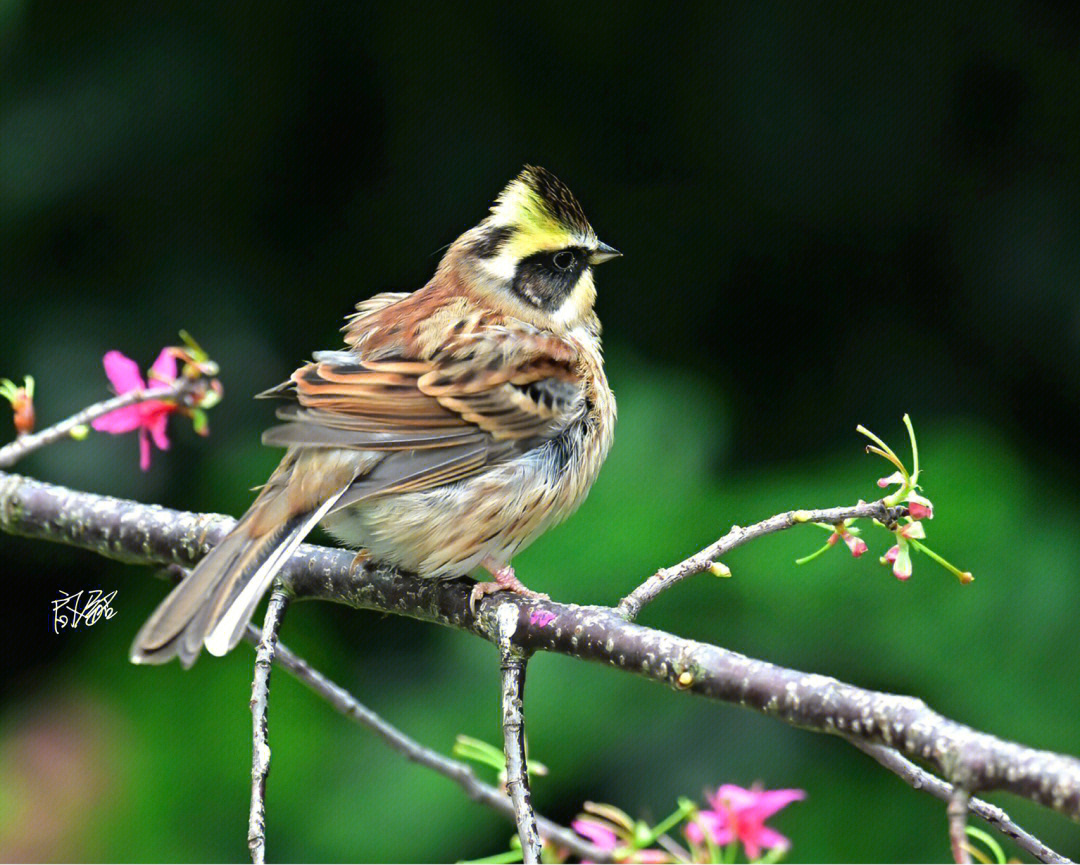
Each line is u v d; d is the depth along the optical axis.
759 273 13.21
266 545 6.17
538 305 7.84
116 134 12.31
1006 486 10.91
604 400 7.55
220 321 12.58
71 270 12.47
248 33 12.45
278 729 11.19
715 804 6.91
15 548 12.80
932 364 12.98
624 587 10.68
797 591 10.63
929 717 4.65
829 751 11.02
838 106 12.66
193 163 12.56
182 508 12.27
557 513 7.33
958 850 4.40
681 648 5.27
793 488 10.98
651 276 13.16
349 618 11.72
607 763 10.99
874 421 12.93
